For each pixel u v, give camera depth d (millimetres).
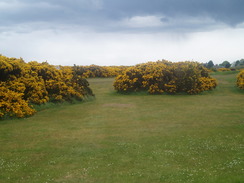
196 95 21875
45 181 5848
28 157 7445
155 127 10883
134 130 10445
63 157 7426
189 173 6121
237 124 11117
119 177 6000
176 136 9453
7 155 7609
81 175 6156
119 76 24531
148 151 7863
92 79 35438
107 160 7160
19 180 5926
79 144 8625
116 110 15211
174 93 22781
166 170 6367
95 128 10867
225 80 30766
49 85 17094
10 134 9844
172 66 23969
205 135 9516
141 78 23984
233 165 6543
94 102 18641
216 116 12930
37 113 14227
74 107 16344
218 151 7754
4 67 13836
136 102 18438
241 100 18531
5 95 12945
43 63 19375
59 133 10031
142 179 5863
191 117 12805
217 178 5730
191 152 7715
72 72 21047
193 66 23312
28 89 15320
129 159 7211
